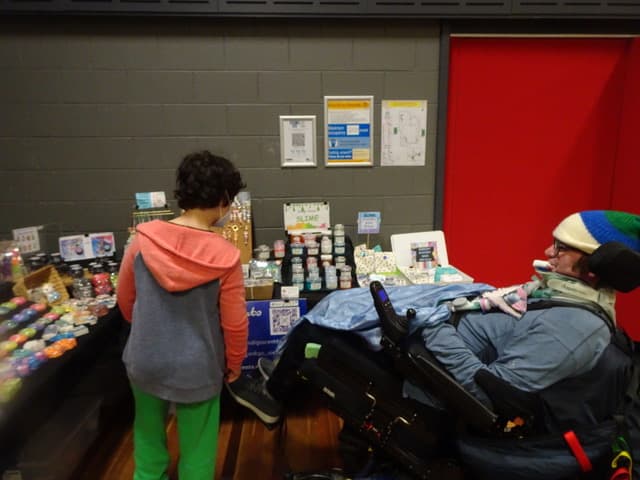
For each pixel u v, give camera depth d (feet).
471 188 9.05
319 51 8.11
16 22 7.66
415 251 8.45
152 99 8.09
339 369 4.88
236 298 4.54
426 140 8.59
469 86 8.62
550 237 9.33
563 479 4.26
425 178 8.75
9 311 5.48
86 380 6.64
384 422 4.80
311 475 5.55
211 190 4.35
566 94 8.74
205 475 4.87
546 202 9.18
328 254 7.77
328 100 8.29
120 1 7.47
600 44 8.57
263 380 5.92
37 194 8.30
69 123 8.07
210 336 4.47
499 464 4.13
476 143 8.87
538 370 3.94
